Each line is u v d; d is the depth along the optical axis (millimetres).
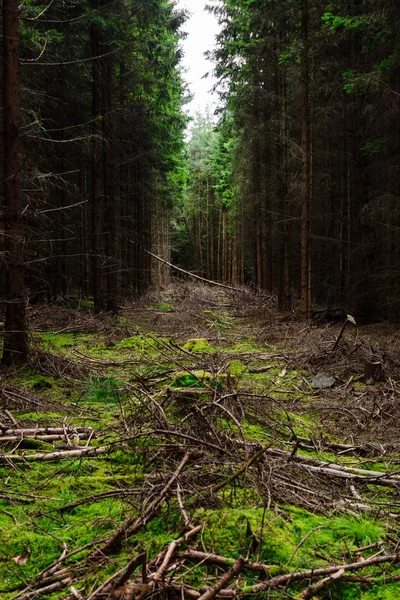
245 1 17344
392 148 13211
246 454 3934
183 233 56781
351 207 16562
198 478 3838
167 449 4238
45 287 15648
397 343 10117
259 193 20766
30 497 3850
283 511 3557
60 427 5438
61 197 16328
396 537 3357
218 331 13734
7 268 8445
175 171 27406
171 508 3445
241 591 2600
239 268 43062
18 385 7262
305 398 7438
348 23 11453
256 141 20266
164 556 2854
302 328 13141
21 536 3229
